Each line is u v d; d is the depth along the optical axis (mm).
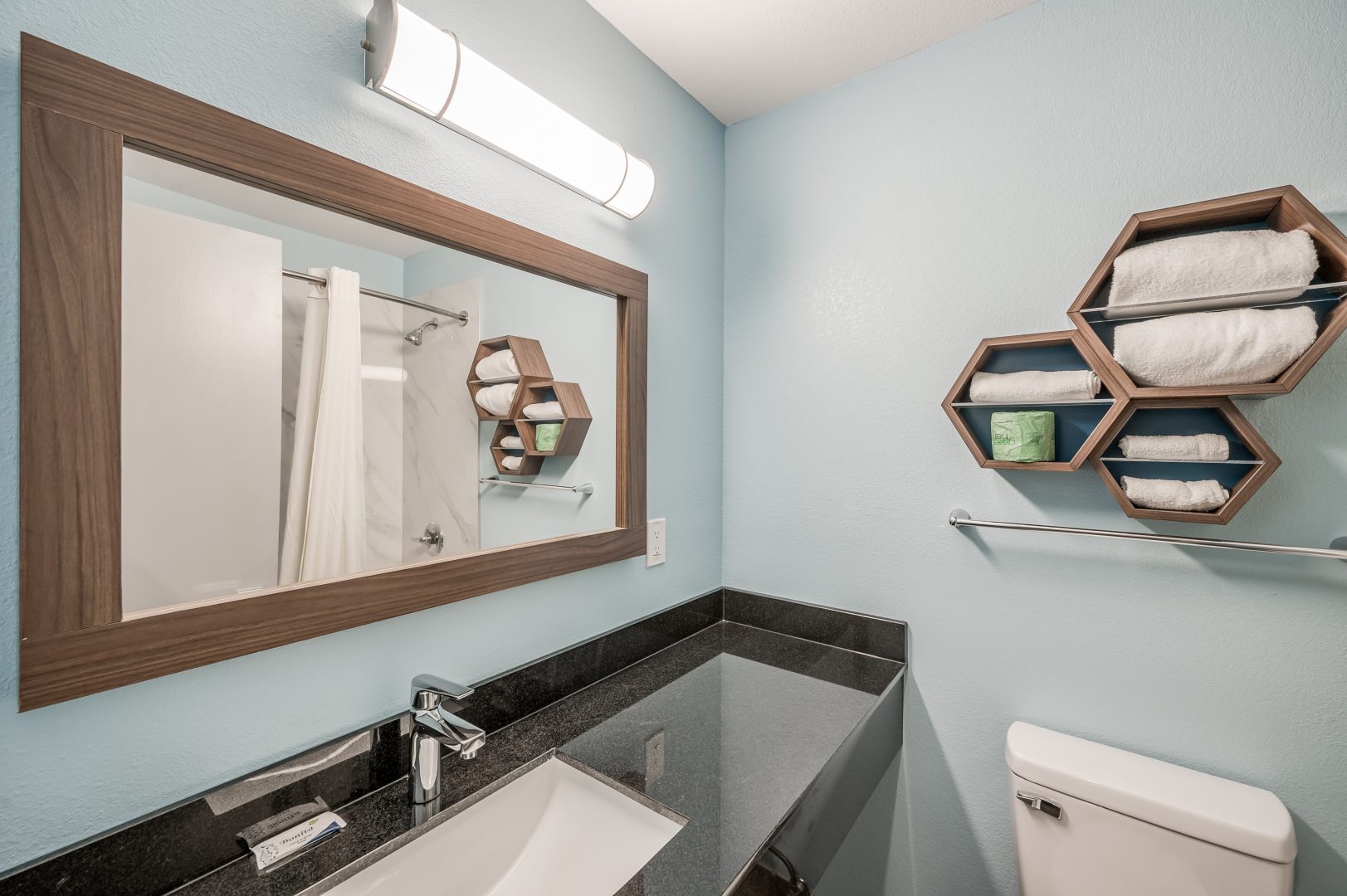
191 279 671
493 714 1040
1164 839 991
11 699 566
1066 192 1201
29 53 550
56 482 571
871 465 1453
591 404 1228
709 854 729
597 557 1227
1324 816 985
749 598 1651
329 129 792
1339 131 965
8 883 554
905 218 1395
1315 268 875
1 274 556
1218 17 1054
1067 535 1205
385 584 850
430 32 778
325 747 792
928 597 1378
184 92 662
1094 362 1052
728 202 1689
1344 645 971
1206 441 995
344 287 813
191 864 670
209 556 683
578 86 1188
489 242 993
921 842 1389
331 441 799
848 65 1420
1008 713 1279
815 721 1101
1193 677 1087
